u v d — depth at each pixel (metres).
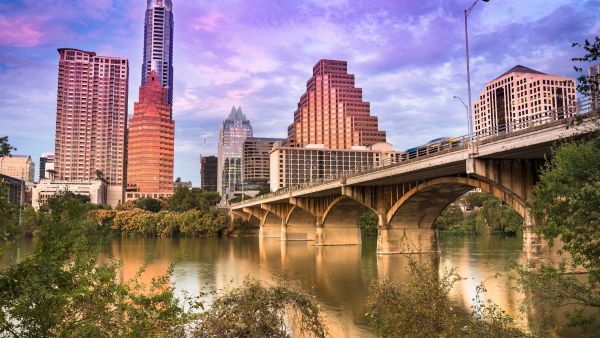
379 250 69.75
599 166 14.06
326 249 86.44
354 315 28.34
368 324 25.83
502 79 180.12
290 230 117.44
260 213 132.75
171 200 175.00
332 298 34.53
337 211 91.25
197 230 137.62
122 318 12.48
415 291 15.62
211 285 40.28
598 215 13.82
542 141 32.88
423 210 67.50
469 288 36.59
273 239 128.88
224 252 81.38
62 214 11.67
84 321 11.68
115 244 104.56
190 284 41.12
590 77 14.32
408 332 15.04
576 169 14.23
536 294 16.03
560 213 14.68
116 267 13.45
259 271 52.06
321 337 12.49
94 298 11.88
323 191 80.50
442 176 55.50
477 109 195.38
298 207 101.06
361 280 44.22
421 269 17.20
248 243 109.31
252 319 11.41
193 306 14.19
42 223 11.50
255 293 11.95
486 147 39.31
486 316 16.34
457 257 63.06
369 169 65.12
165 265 57.28
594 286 14.60
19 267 10.84
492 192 45.56
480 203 143.38
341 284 41.88
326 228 96.12
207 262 63.00
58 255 11.17
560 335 20.62
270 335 11.45
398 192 66.31
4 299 10.68
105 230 12.70
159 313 12.74
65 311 11.56
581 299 14.63
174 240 122.94
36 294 10.48
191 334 11.97
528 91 166.12
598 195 12.98
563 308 25.38
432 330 14.95
